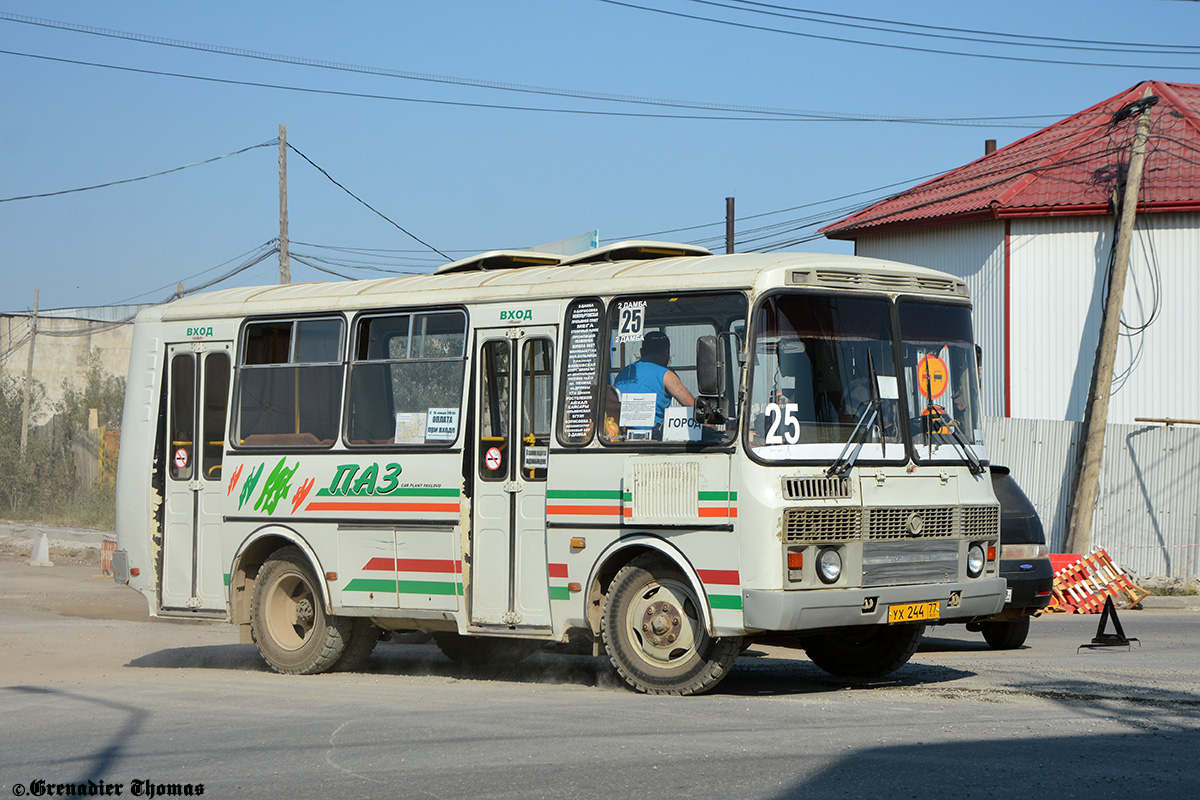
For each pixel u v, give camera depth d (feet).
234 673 38.45
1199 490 71.61
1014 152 99.81
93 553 91.81
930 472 30.76
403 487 34.96
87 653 45.27
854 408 29.84
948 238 91.86
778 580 28.04
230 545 38.55
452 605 33.99
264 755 23.80
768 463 28.43
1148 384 84.58
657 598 30.45
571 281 32.71
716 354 28.43
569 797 19.89
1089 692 30.12
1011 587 41.50
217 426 39.52
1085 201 84.99
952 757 22.09
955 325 32.37
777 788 20.08
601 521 31.07
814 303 29.84
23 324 169.68
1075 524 69.92
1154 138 88.99
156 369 40.60
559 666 40.14
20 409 155.53
